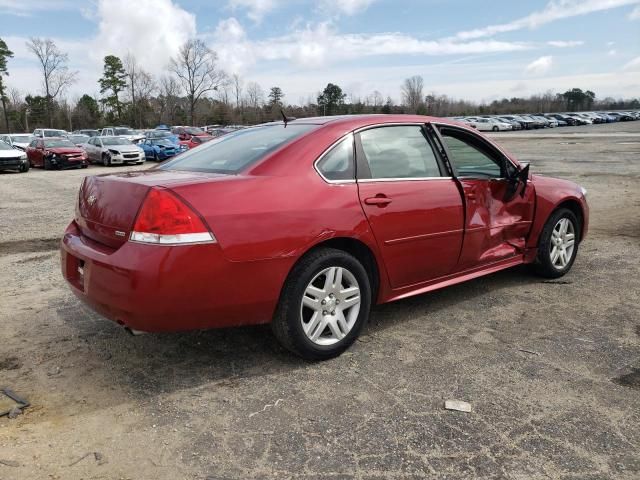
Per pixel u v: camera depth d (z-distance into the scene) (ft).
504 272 18.37
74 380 10.94
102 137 84.58
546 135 143.33
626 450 8.50
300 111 252.42
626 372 11.09
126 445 8.71
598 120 245.04
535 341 12.66
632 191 38.73
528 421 9.30
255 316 10.57
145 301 9.45
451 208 13.53
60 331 13.48
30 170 76.84
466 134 14.82
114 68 248.93
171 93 254.88
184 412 9.70
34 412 9.73
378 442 8.73
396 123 13.24
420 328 13.52
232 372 11.23
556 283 17.10
